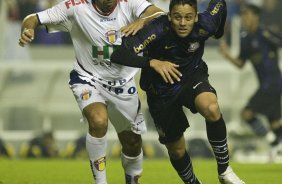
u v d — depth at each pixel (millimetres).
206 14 18219
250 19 40031
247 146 43875
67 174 26844
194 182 19734
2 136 44000
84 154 42188
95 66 19484
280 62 45844
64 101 45156
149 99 18891
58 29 19703
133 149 20469
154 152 43250
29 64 45062
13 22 48312
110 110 19938
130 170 20781
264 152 43594
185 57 18172
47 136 42344
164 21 18016
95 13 19125
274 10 51062
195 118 44406
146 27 18031
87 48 19438
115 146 42938
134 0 19312
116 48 19219
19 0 49156
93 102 19047
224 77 45219
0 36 47062
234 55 48094
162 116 18734
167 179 24938
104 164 19078
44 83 45156
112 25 19172
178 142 19062
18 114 44938
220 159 18188
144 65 17891
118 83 19578
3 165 31047
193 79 18250
